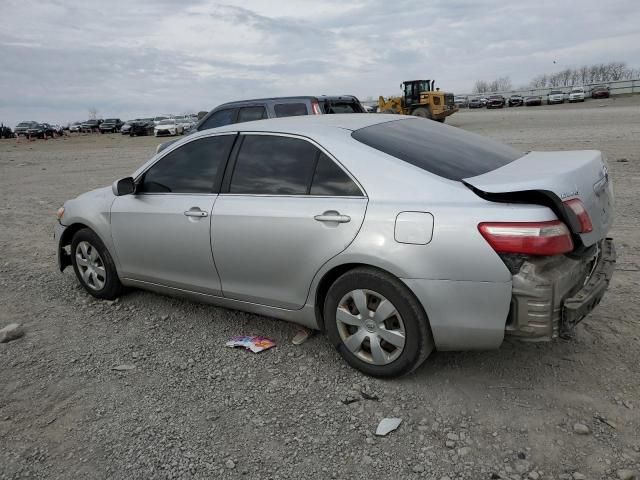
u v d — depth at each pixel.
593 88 64.25
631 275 5.00
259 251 3.79
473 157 3.65
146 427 3.13
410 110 33.94
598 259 3.48
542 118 32.59
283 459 2.83
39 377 3.73
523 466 2.69
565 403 3.15
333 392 3.41
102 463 2.85
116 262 4.82
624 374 3.40
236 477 2.71
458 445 2.87
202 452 2.90
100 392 3.52
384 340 3.39
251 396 3.42
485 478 2.63
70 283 5.63
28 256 6.78
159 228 4.36
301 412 3.22
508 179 3.11
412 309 3.21
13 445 3.01
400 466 2.74
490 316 3.02
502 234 2.90
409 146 3.62
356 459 2.81
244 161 4.02
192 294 4.41
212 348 4.08
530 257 2.89
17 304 5.09
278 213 3.68
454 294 3.06
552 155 3.86
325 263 3.48
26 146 36.56
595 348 3.72
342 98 10.61
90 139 45.03
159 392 3.50
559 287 2.92
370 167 3.42
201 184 4.21
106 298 5.06
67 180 14.48
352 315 3.49
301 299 3.73
